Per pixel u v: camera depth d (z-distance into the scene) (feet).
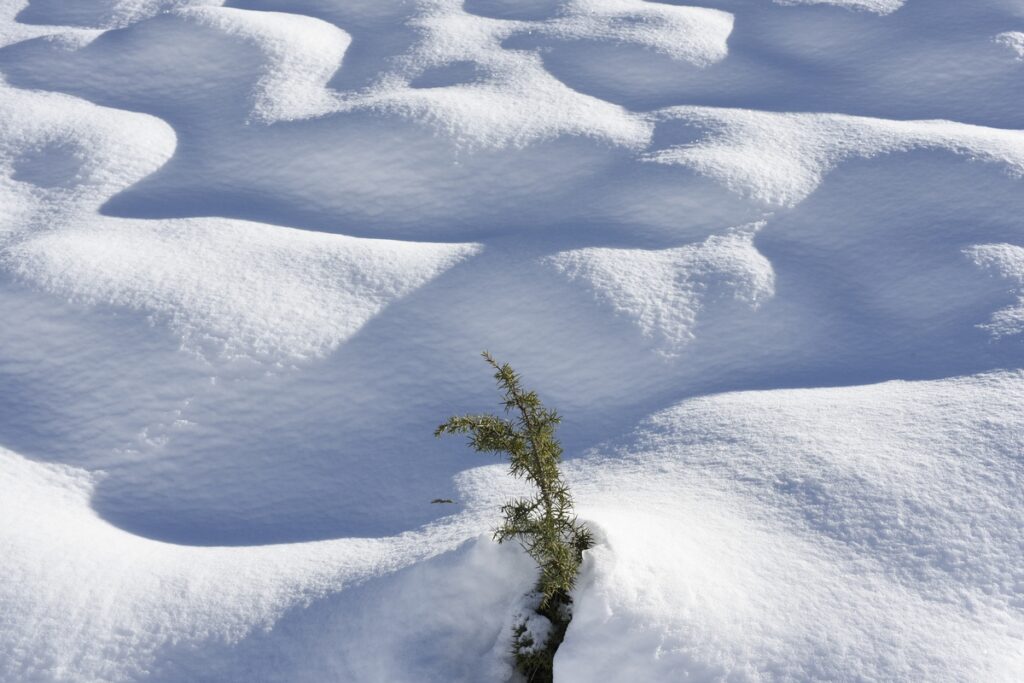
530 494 20.89
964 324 26.37
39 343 27.12
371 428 24.99
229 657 16.57
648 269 29.94
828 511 17.95
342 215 36.42
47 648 16.79
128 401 25.35
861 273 30.27
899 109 42.14
